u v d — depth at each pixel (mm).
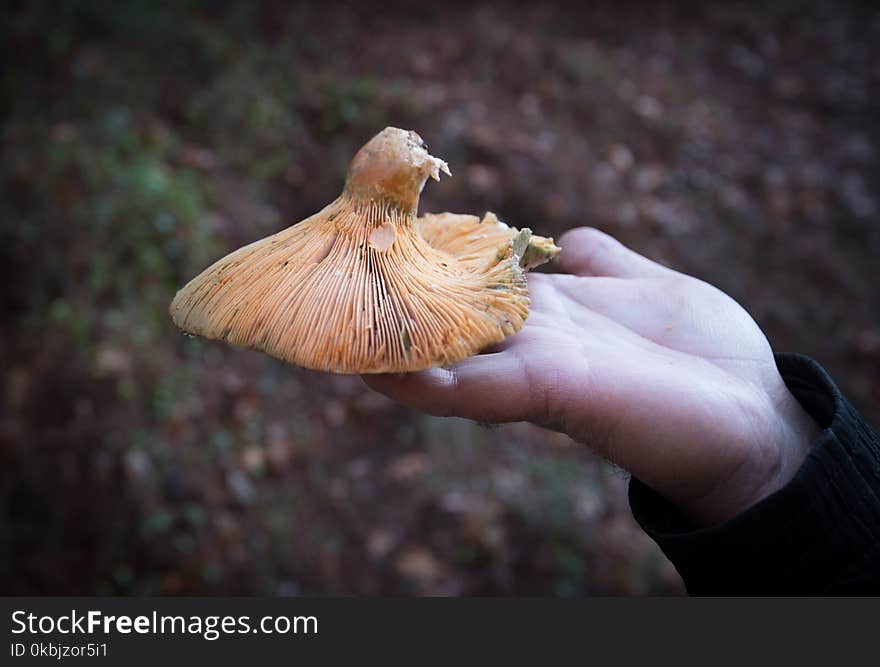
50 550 607
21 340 697
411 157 300
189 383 707
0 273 737
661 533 285
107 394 668
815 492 261
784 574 267
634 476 313
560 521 673
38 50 957
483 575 642
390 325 274
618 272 392
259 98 969
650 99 1110
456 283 293
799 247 968
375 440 729
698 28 1300
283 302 278
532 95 1067
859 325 902
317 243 294
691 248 928
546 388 293
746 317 342
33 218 761
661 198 983
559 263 414
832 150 1118
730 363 328
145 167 825
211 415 701
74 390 666
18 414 655
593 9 1282
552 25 1226
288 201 915
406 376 294
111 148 849
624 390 292
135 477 632
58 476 629
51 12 993
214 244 821
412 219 310
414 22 1168
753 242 964
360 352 269
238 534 638
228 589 608
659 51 1228
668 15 1310
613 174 983
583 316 355
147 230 774
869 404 811
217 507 647
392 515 675
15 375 672
